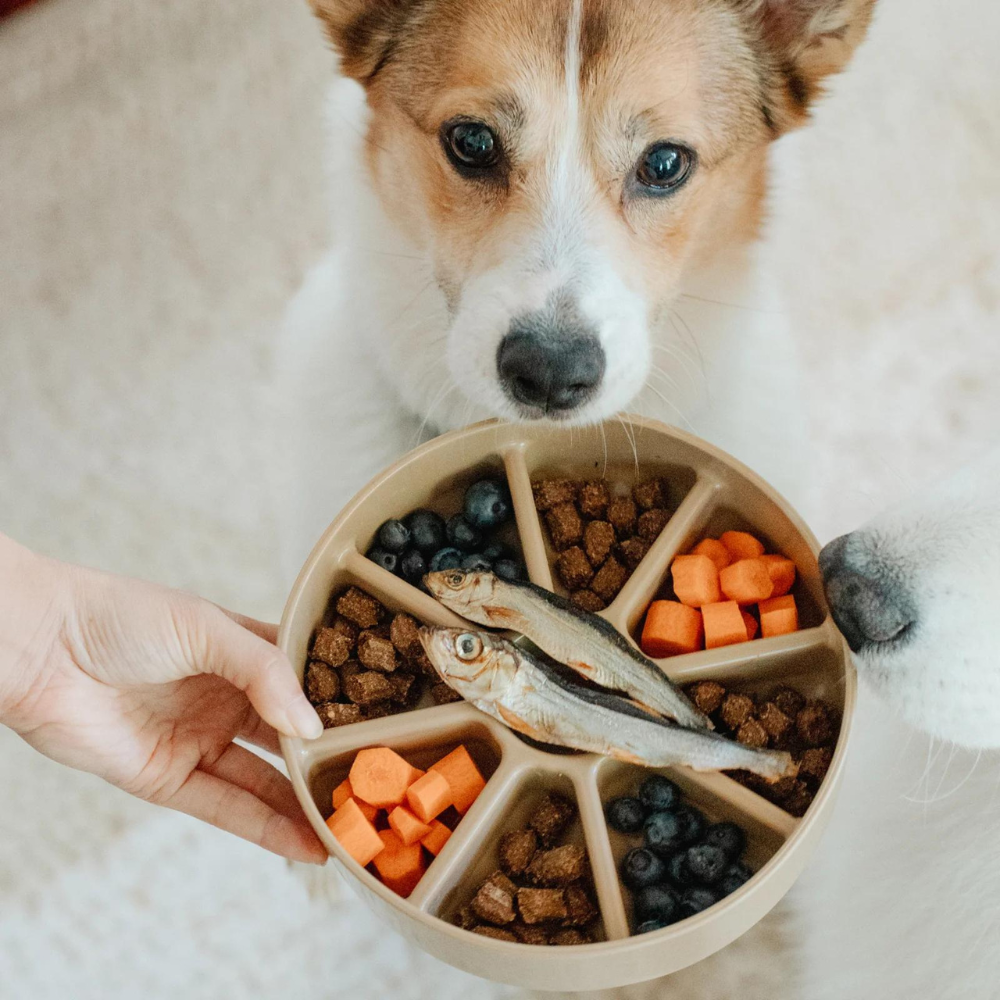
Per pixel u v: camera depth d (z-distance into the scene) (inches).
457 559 25.1
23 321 41.7
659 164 26.6
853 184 42.4
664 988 29.3
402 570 24.9
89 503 37.6
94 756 25.9
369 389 30.2
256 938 31.0
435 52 26.8
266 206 43.4
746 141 27.8
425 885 22.0
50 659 24.9
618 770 23.3
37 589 24.6
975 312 39.5
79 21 49.3
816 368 38.6
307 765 22.9
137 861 32.2
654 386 29.3
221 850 32.1
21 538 37.1
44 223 44.1
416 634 23.9
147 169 44.9
